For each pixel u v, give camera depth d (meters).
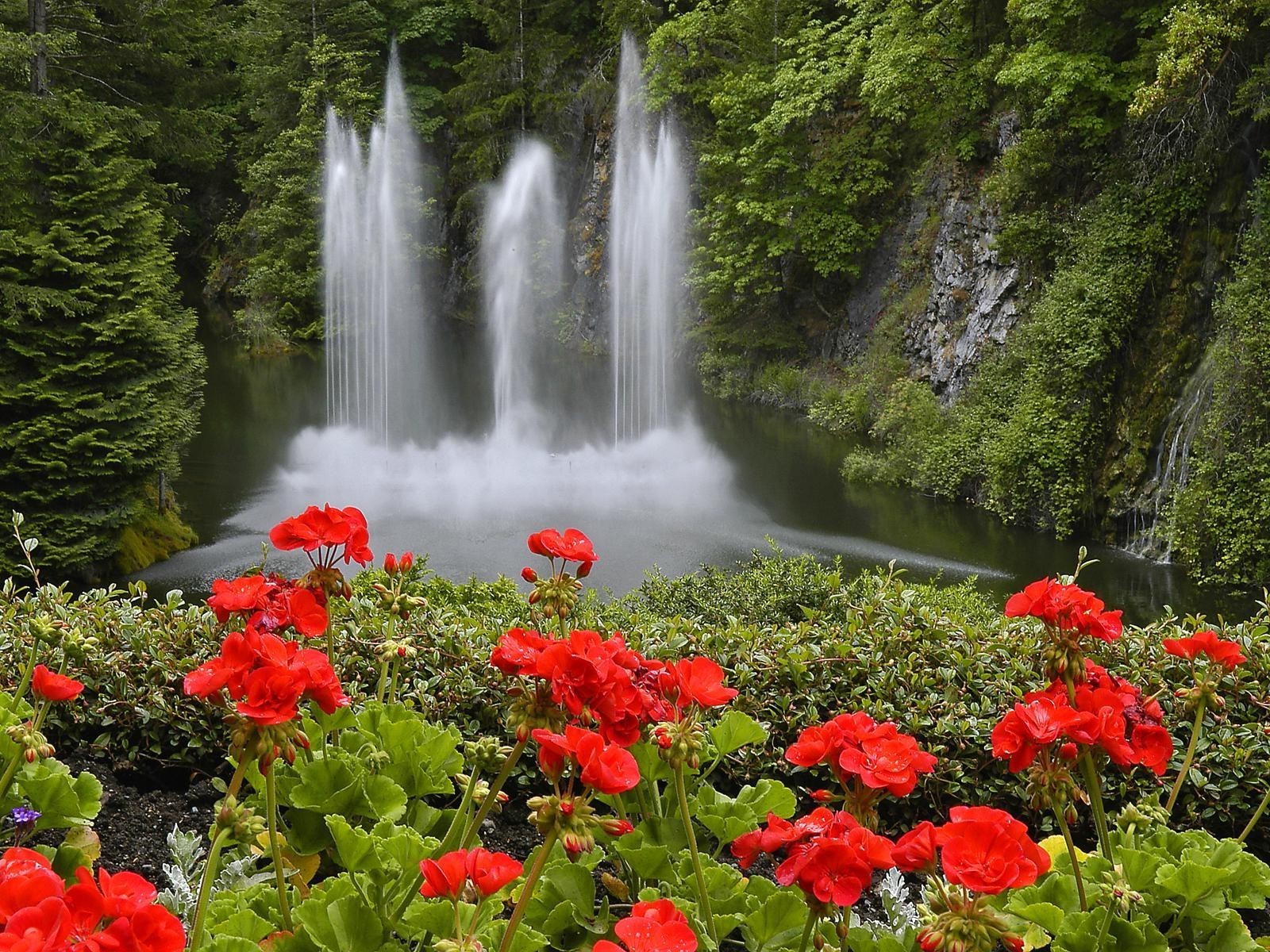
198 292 32.12
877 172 21.02
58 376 10.56
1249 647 3.20
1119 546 12.56
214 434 17.14
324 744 1.97
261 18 29.08
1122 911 1.65
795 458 16.77
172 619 3.44
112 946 1.05
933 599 5.79
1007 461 13.28
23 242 10.44
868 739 1.58
